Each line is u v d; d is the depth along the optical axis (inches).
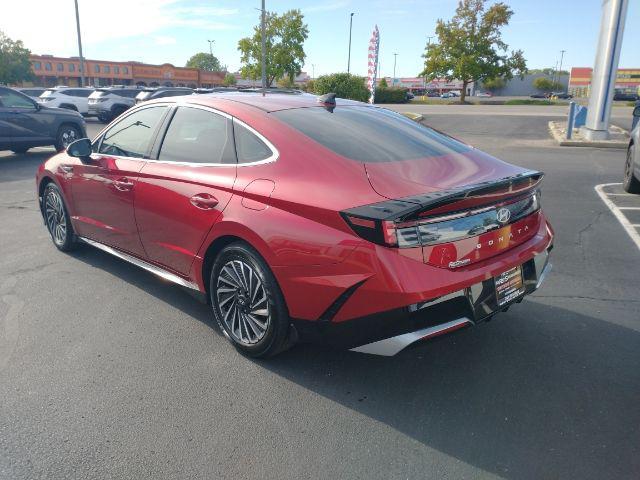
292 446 97.3
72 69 2645.2
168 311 155.1
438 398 111.9
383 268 97.2
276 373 121.9
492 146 579.2
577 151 530.6
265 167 120.6
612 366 123.4
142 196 149.3
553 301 159.9
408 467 91.7
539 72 4584.2
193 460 93.6
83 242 195.9
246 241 118.5
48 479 89.0
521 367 123.4
